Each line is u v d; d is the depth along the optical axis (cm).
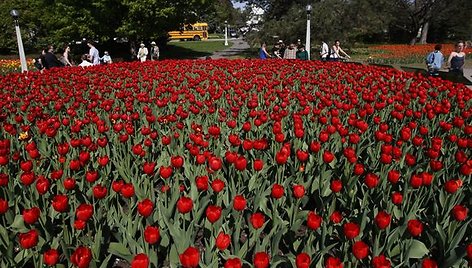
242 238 377
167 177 351
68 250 301
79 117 694
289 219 346
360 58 2927
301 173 402
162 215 326
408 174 386
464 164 373
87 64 1716
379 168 448
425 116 647
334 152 502
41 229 329
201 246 362
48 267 277
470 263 251
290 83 966
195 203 354
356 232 259
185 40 6581
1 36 3438
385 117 685
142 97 733
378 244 289
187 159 445
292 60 1481
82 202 364
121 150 504
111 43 3534
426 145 548
